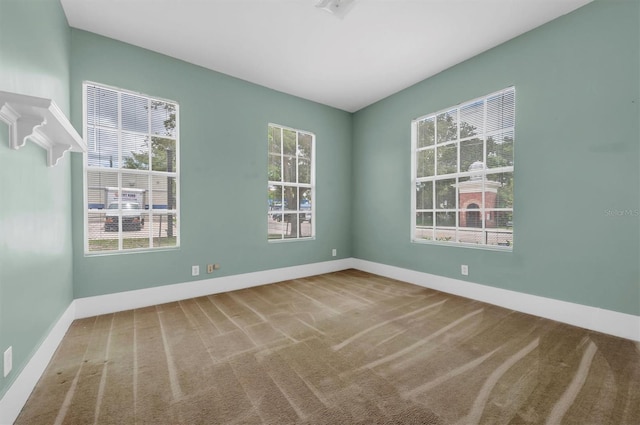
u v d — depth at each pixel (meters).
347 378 1.72
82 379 1.71
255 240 3.92
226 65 3.43
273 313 2.84
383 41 2.96
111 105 2.92
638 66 2.19
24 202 1.56
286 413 1.41
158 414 1.40
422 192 3.99
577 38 2.49
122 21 2.62
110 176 2.91
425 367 1.84
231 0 2.36
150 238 3.13
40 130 1.63
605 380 1.69
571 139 2.54
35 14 1.77
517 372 1.78
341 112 4.97
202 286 3.44
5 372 1.31
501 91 3.05
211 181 3.51
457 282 3.46
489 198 3.21
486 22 2.67
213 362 1.91
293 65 3.45
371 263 4.75
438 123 3.76
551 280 2.67
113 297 2.86
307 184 4.59
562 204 2.60
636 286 2.22
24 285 1.54
